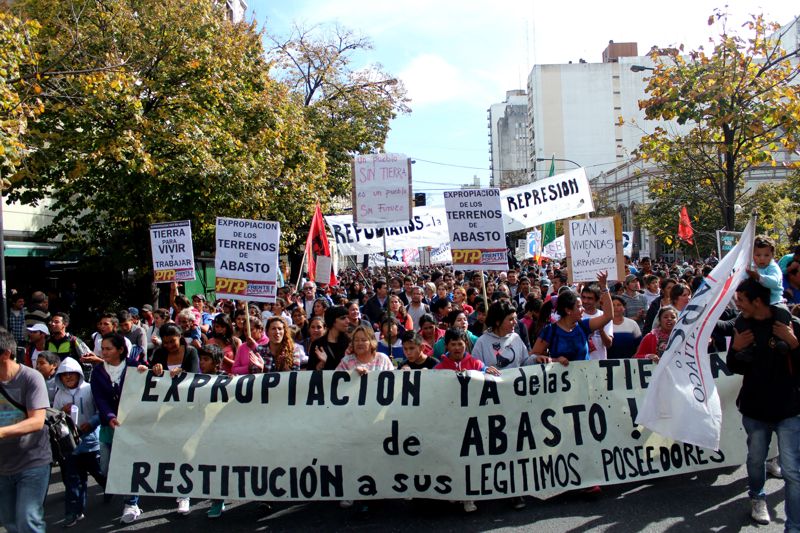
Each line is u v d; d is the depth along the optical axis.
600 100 85.38
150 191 14.70
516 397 5.75
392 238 13.50
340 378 5.71
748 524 5.09
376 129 31.77
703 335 5.18
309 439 5.61
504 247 7.92
